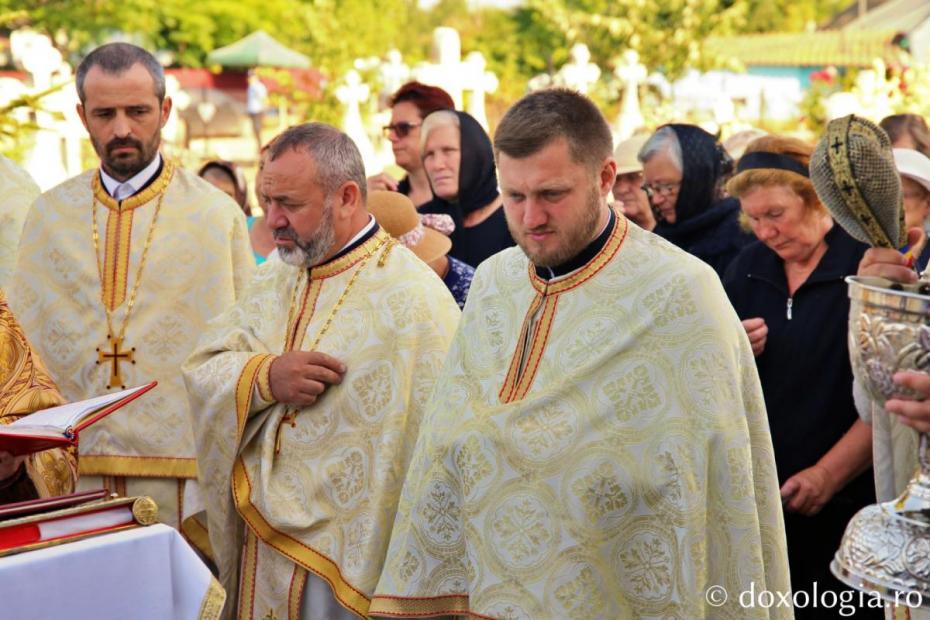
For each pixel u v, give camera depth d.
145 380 4.80
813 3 42.09
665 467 3.04
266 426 3.94
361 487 3.81
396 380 3.83
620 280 3.18
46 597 2.85
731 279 4.28
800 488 3.88
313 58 28.31
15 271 4.98
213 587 3.07
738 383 3.10
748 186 4.02
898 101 11.98
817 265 4.03
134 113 4.77
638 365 3.10
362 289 3.95
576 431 3.10
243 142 27.02
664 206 5.18
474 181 5.75
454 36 9.51
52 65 9.59
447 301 4.00
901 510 2.63
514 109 3.10
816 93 19.67
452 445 3.29
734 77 27.78
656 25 24.34
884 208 2.72
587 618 3.06
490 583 3.15
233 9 30.69
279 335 4.06
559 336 3.21
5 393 3.90
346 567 3.74
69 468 3.71
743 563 3.05
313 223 3.89
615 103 21.97
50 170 9.95
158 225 4.90
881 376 2.59
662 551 3.05
